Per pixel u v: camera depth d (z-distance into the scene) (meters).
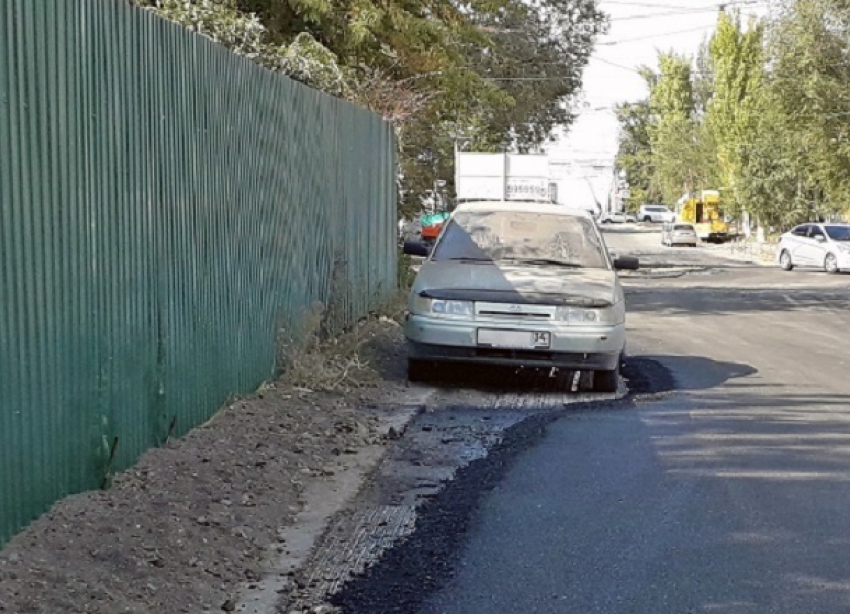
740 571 5.36
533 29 38.94
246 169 8.53
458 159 34.66
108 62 5.79
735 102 58.06
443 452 7.89
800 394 10.55
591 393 10.41
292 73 12.80
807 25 35.56
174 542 5.27
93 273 5.61
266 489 6.48
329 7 16.19
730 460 7.68
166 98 6.72
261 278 8.98
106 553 4.90
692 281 30.70
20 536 4.77
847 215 47.94
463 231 11.62
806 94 36.09
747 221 58.94
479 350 10.10
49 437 5.10
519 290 10.23
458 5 25.78
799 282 30.19
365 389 10.05
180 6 11.23
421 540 5.81
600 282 10.56
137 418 6.30
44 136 5.02
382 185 15.26
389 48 19.03
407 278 18.95
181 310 7.04
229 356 8.13
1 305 4.59
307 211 10.56
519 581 5.20
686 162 80.00
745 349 14.34
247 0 16.19
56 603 4.31
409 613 4.79
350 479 7.03
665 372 11.97
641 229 85.44
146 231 6.39
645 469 7.39
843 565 5.46
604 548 5.70
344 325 12.28
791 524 6.14
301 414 8.51
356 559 5.50
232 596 4.93
